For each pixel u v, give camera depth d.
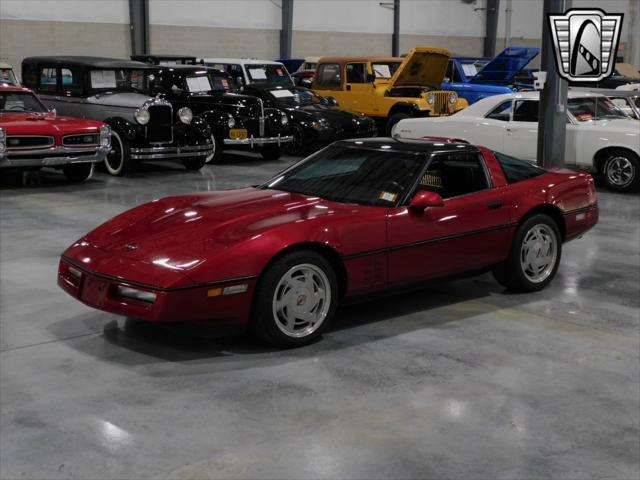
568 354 4.48
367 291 4.77
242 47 25.44
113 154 11.98
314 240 4.42
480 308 5.37
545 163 10.90
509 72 17.19
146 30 23.00
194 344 4.54
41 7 20.95
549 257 5.84
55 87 12.95
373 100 16.47
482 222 5.27
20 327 4.81
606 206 9.70
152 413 3.62
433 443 3.35
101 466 3.12
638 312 5.32
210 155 13.66
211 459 3.19
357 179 5.16
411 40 29.80
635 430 3.52
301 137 14.91
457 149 5.35
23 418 3.55
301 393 3.86
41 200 9.58
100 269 4.28
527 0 33.00
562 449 3.32
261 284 4.28
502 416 3.63
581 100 11.35
